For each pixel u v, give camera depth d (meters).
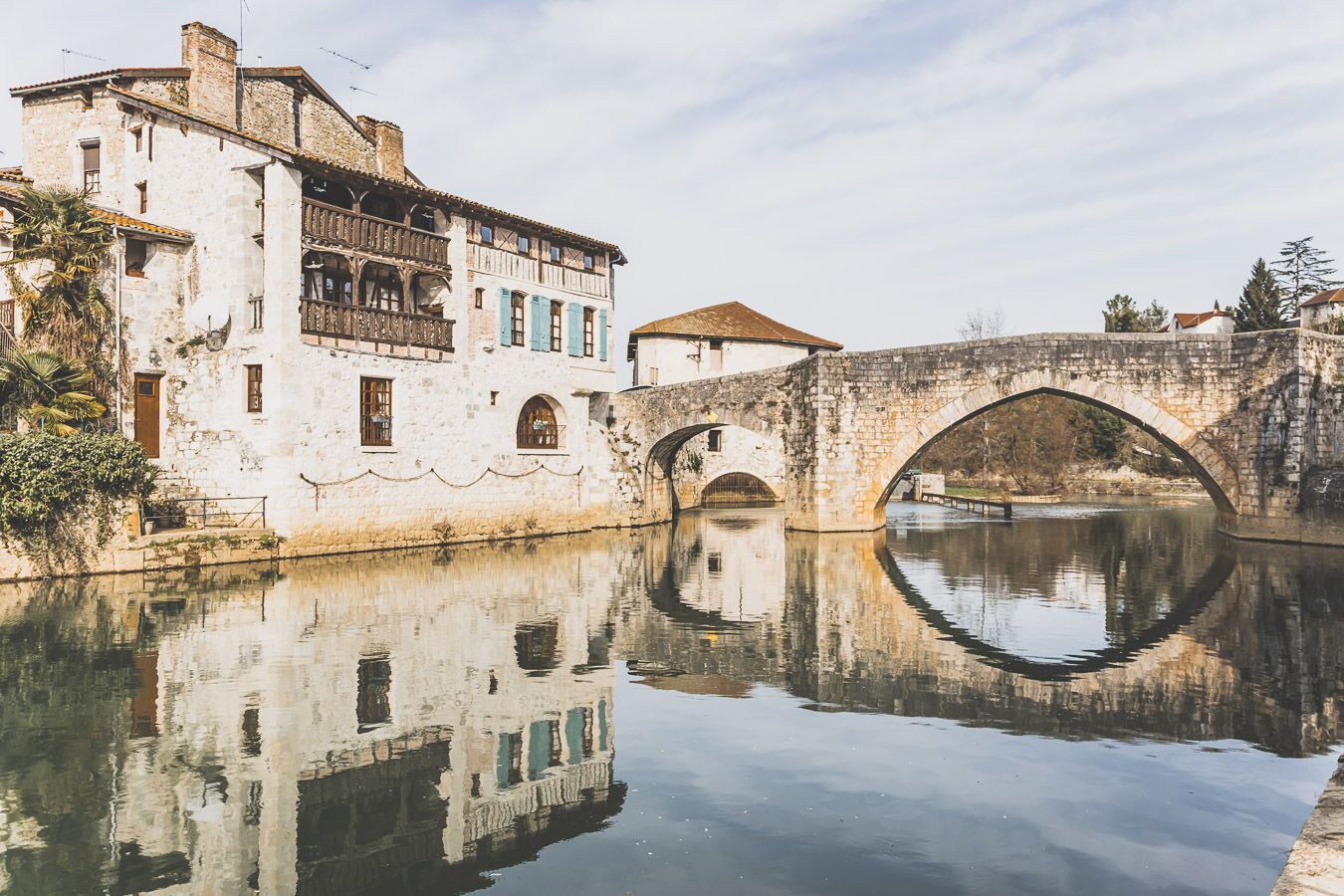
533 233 29.73
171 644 12.21
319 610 14.84
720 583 18.59
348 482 23.36
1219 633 13.28
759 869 5.90
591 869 5.90
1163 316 84.00
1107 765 7.83
